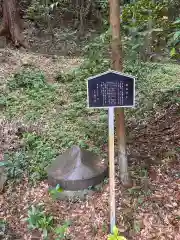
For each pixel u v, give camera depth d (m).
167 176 2.56
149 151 2.90
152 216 2.23
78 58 6.08
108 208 2.32
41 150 3.05
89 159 2.60
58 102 4.06
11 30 6.52
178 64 5.72
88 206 2.38
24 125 3.48
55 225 2.28
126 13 2.76
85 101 4.09
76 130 3.40
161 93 4.09
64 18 8.38
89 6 7.90
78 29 7.84
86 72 4.67
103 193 2.46
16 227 2.32
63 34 7.42
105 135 3.25
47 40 7.18
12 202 2.53
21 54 5.82
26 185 2.68
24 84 4.44
